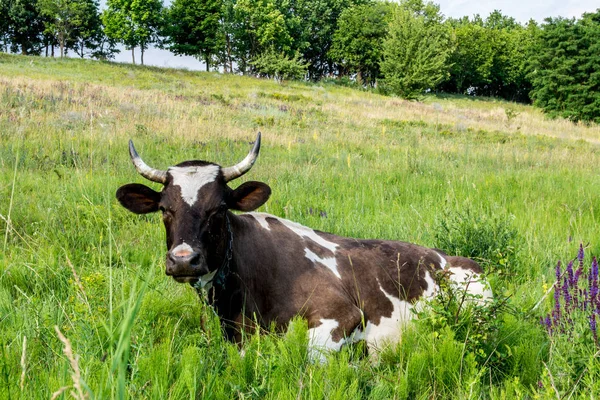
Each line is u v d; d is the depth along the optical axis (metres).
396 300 4.97
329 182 11.65
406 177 12.75
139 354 3.64
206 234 4.09
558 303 4.34
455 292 4.58
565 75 52.94
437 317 4.37
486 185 11.65
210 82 48.78
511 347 4.30
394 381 3.83
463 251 6.55
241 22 74.88
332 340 4.39
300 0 88.19
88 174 10.45
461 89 98.81
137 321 4.13
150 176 4.44
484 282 4.47
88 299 4.50
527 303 5.31
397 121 30.83
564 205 9.75
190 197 4.17
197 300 4.82
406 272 5.11
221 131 18.34
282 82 57.91
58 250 6.43
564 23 54.16
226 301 4.43
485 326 4.35
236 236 4.54
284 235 4.92
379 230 7.51
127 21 68.62
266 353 3.86
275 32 73.31
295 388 3.53
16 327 4.28
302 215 8.31
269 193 4.53
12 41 85.94
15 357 3.66
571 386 3.67
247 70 77.44
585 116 51.91
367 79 90.75
